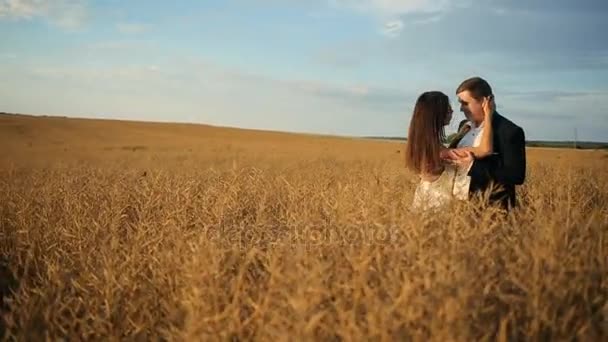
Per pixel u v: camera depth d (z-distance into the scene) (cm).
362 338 239
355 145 5019
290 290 281
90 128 6066
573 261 273
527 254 287
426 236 310
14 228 529
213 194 596
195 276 297
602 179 715
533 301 246
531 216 369
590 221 307
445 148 421
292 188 614
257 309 275
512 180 411
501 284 271
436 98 418
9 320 312
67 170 1046
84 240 462
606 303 252
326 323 257
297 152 2922
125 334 312
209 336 262
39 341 296
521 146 413
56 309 321
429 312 243
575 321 250
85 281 375
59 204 616
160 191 626
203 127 7219
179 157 2044
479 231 315
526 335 240
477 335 240
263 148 3878
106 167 1175
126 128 6369
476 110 423
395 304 244
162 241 432
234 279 307
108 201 616
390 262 297
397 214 362
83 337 304
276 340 253
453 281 255
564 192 465
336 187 595
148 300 339
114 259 376
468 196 407
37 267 411
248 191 659
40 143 4416
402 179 636
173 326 294
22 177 993
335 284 278
